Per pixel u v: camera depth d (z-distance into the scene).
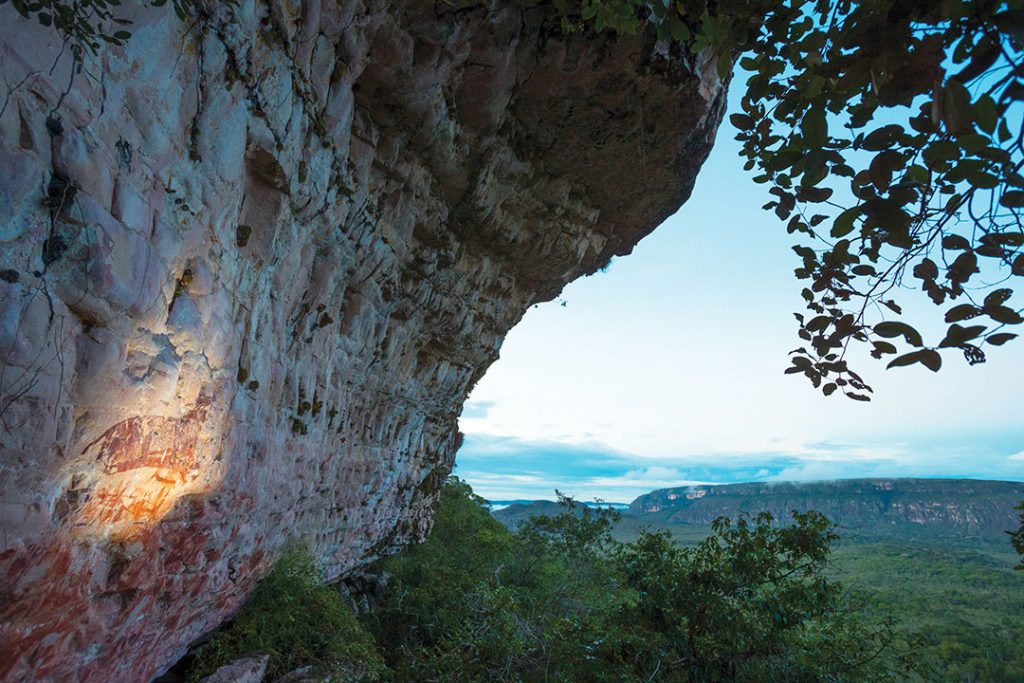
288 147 6.32
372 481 12.72
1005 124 1.61
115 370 3.83
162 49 4.12
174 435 4.89
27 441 3.09
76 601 4.07
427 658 10.59
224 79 5.02
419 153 9.38
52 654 4.08
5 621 3.40
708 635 9.77
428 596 13.19
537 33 8.68
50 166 3.11
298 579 9.20
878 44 1.78
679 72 9.28
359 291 9.53
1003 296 1.89
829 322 2.59
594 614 13.21
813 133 2.07
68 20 3.02
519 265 13.47
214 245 5.38
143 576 4.93
